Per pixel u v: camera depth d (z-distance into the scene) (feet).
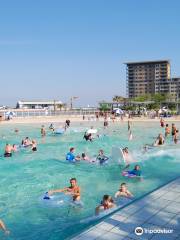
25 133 112.47
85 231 21.77
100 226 22.49
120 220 23.49
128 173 47.60
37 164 57.31
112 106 280.10
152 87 473.26
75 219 30.68
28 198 37.78
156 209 25.59
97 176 48.14
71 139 93.45
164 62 464.65
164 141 83.56
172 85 458.50
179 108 266.77
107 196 31.76
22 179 46.93
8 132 116.06
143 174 48.96
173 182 33.32
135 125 140.87
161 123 129.29
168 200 27.68
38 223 29.99
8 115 178.81
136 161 58.18
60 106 341.00
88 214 31.81
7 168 54.29
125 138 94.53
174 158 61.00
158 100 321.52
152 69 471.62
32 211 33.17
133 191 39.65
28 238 26.86
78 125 140.97
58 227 28.96
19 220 30.81
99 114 199.11
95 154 67.46
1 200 37.14
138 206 26.30
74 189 37.22
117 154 54.90
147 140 90.02
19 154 67.77
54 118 181.37
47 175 49.14
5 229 28.76
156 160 59.21
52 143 85.15
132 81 485.97
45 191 40.63
